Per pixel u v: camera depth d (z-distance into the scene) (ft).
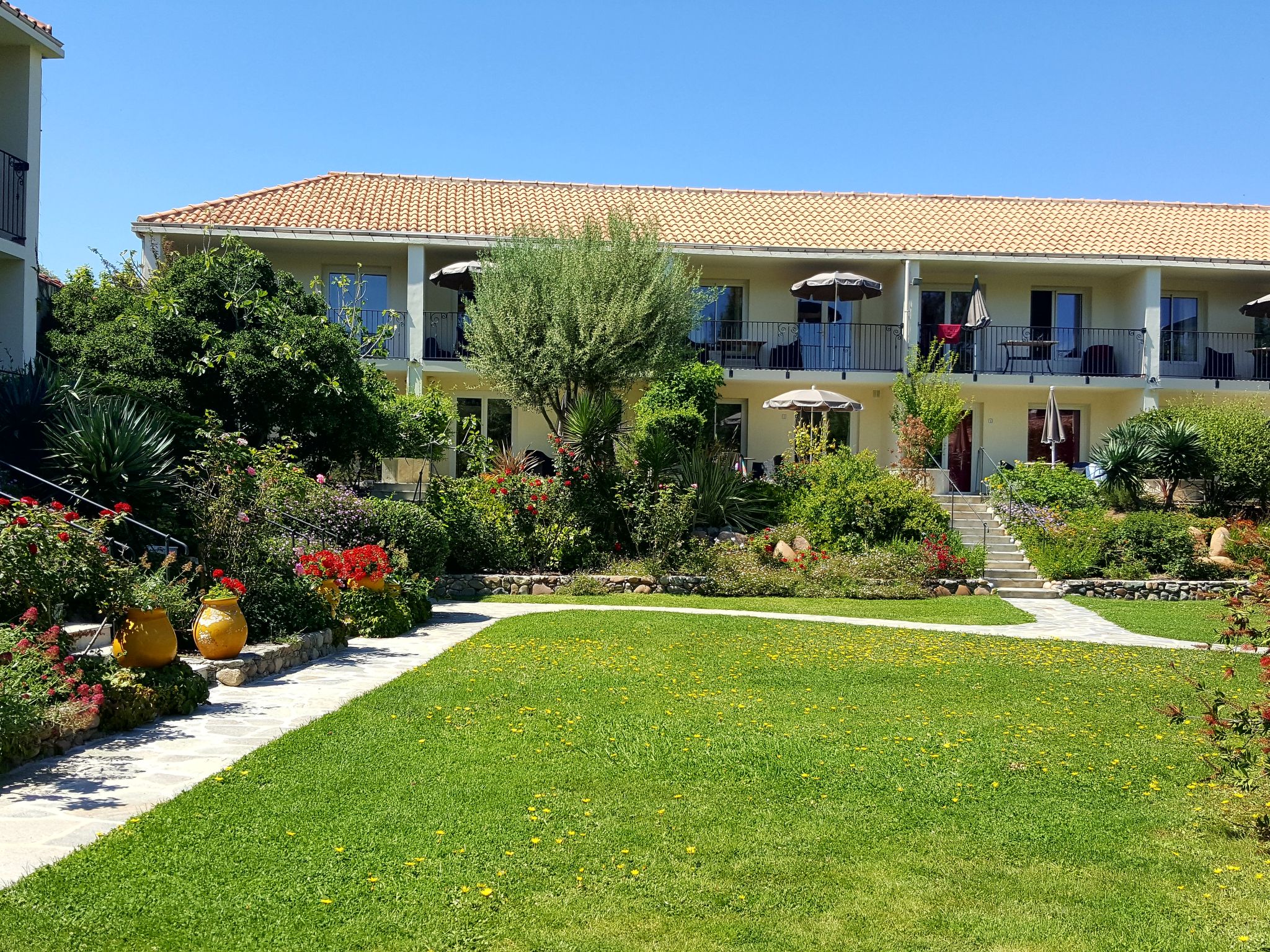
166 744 21.26
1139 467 67.97
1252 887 14.93
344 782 18.69
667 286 60.34
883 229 82.69
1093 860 15.93
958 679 30.32
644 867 15.15
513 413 78.48
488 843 15.89
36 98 46.85
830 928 13.34
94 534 24.56
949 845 16.44
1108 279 84.48
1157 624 45.52
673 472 61.87
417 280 72.64
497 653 32.81
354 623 36.50
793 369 78.02
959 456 84.43
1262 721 17.67
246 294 49.65
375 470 59.36
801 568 54.65
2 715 18.71
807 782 19.58
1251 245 83.87
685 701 26.50
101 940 12.30
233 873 14.38
